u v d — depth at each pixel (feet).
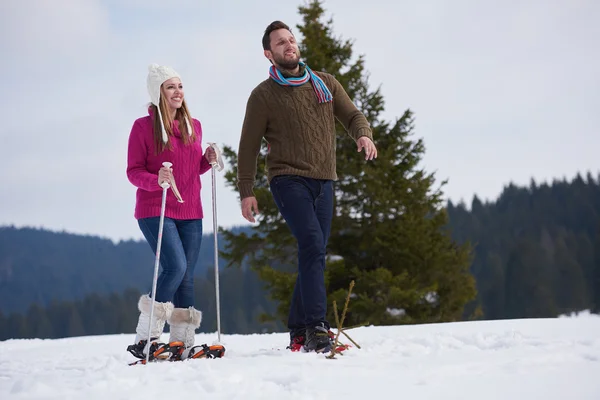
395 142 96.99
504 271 342.03
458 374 12.32
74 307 439.63
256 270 95.25
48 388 11.80
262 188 92.38
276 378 12.45
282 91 20.07
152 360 18.30
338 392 10.91
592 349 14.88
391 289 86.22
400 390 10.76
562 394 9.83
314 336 18.03
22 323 429.79
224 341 27.71
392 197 90.68
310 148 19.85
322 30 101.14
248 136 20.27
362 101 98.99
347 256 95.86
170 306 19.27
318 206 20.01
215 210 21.56
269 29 20.42
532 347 15.79
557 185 463.01
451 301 95.50
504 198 468.75
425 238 91.81
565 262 336.90
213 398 10.66
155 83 20.40
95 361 21.54
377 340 20.08
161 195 20.08
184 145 20.66
